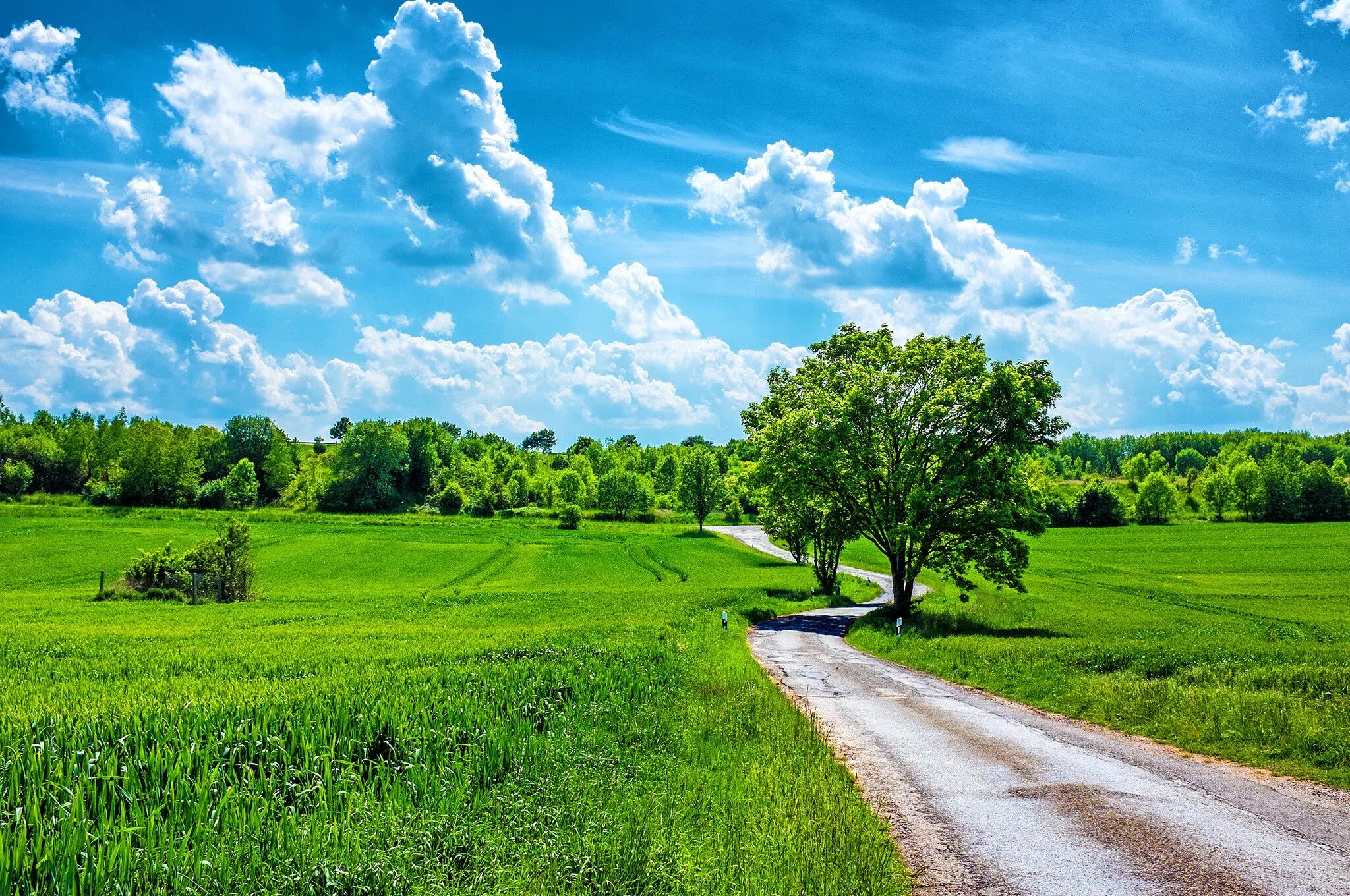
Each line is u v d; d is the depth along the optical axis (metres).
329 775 8.38
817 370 48.16
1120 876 7.54
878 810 9.57
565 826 7.92
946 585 74.75
